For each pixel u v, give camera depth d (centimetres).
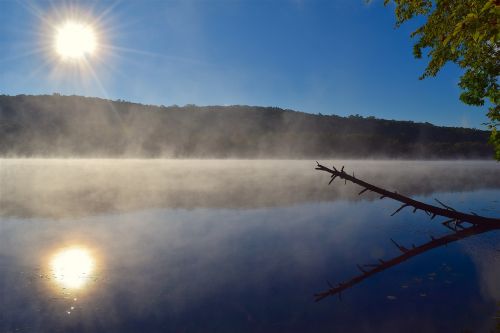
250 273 793
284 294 682
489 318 574
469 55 784
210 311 614
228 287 717
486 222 522
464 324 558
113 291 698
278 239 1091
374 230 1205
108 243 1044
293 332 546
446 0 700
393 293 676
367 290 690
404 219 1398
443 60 816
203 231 1204
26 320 581
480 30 385
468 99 816
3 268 821
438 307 614
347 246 1005
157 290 704
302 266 838
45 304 640
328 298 659
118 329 553
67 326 564
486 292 670
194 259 893
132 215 1505
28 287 715
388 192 520
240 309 621
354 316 590
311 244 1031
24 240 1077
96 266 838
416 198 1941
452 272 770
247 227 1266
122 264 856
